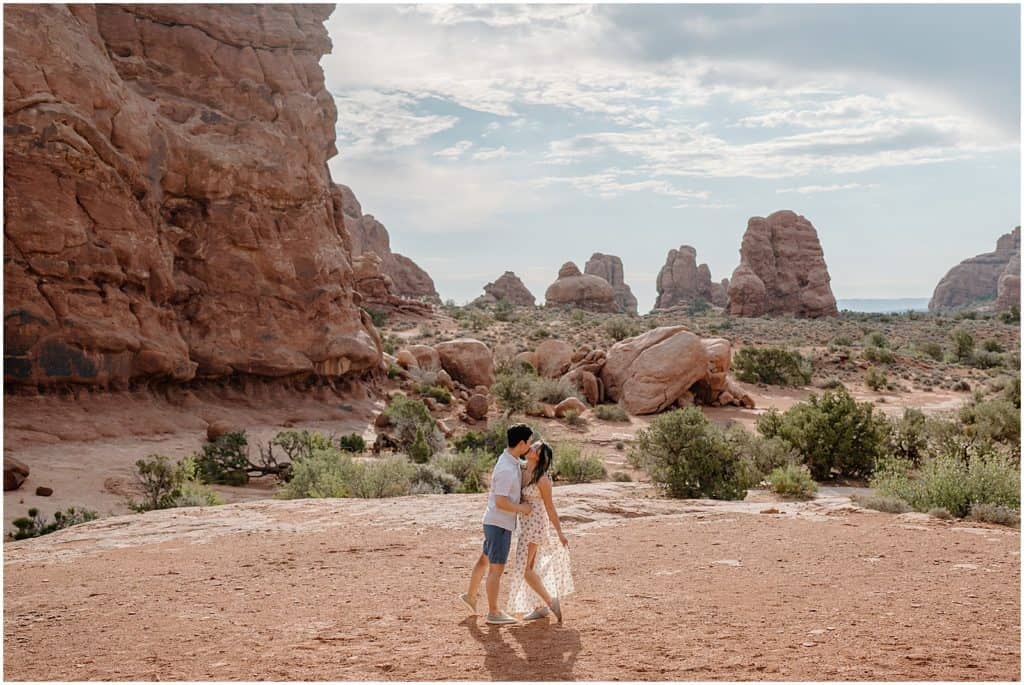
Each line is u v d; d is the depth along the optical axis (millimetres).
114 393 28203
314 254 36812
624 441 31938
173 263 32406
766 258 109500
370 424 34531
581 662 5762
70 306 26969
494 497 6930
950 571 8742
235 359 33250
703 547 10391
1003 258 172000
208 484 22281
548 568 7098
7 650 6461
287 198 36000
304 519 13102
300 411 33969
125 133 29812
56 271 26625
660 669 5570
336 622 7016
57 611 7672
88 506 18703
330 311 37375
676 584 8289
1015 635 6320
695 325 82688
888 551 9906
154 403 29625
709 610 7160
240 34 36906
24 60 26953
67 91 27922
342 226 44844
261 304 34688
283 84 38000
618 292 158375
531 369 48031
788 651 5941
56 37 27969
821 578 8477
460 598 7242
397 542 10969
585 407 40031
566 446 24438
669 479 19047
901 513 13414
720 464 19406
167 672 5777
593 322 79812
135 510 17922
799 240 111188
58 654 6324
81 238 27391
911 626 6582
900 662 5672
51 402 26125
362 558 9969
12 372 25453
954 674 5418
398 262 116438
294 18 40938
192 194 33344
